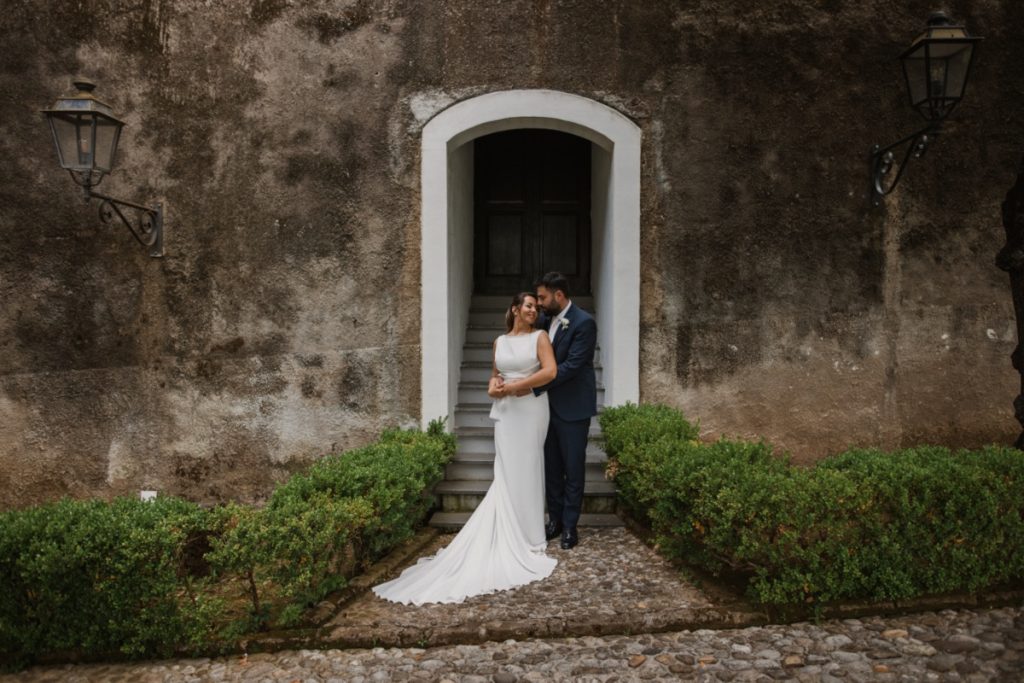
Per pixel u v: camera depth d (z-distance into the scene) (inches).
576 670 127.7
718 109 226.4
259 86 227.3
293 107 227.1
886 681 119.7
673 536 172.1
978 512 147.3
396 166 226.5
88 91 189.8
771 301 226.5
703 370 226.4
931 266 229.3
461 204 260.4
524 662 131.6
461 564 172.2
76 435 229.3
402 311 226.5
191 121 228.2
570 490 192.5
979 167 230.4
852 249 227.6
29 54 230.5
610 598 156.9
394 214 226.5
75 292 229.6
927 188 229.1
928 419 228.8
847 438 227.1
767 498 143.7
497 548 176.4
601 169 257.9
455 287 245.6
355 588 162.9
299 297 227.3
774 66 226.8
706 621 143.5
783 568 144.9
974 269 229.9
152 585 138.9
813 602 145.8
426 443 206.2
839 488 145.5
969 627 138.2
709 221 226.5
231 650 140.9
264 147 227.5
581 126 225.6
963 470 151.5
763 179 226.8
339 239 227.0
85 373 229.5
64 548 137.1
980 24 230.2
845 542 145.9
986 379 229.8
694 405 226.5
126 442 228.7
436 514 216.2
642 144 226.2
